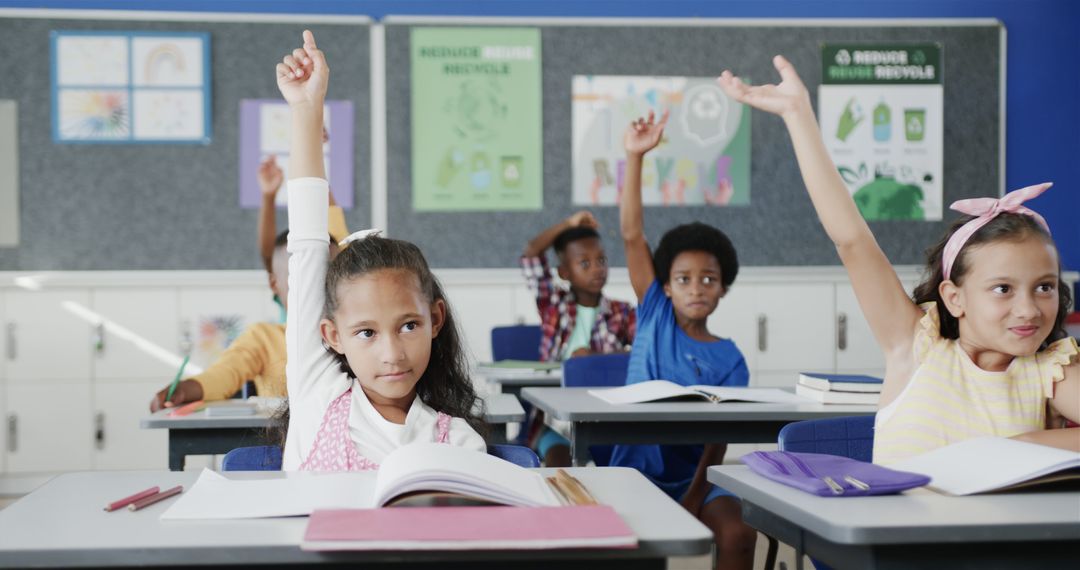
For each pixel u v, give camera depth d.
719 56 4.30
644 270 2.62
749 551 1.78
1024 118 4.46
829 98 4.32
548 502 0.85
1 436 3.94
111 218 4.09
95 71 4.07
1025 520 0.83
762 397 2.10
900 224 4.36
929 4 4.43
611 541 0.73
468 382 1.33
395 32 4.18
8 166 4.04
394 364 1.15
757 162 4.32
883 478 0.96
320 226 1.30
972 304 1.19
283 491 0.93
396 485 0.84
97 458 3.98
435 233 4.23
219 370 2.40
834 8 4.41
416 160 4.21
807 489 0.95
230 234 4.14
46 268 4.06
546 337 3.63
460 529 0.74
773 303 4.22
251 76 4.14
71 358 3.97
